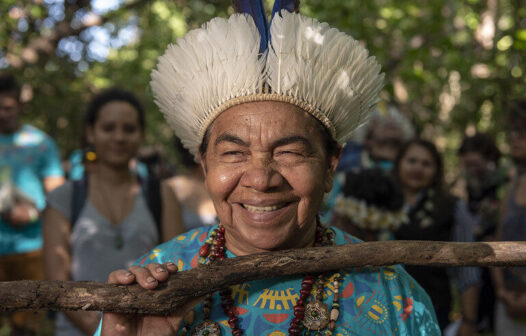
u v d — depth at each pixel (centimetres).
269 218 148
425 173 345
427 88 743
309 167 149
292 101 148
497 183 468
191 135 170
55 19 653
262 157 147
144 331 145
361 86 159
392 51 698
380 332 151
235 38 150
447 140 809
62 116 682
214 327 149
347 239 173
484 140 474
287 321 150
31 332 435
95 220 280
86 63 688
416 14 677
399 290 159
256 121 147
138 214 287
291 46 147
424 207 336
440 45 636
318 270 148
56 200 283
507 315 357
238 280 145
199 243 169
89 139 300
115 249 280
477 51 630
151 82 171
